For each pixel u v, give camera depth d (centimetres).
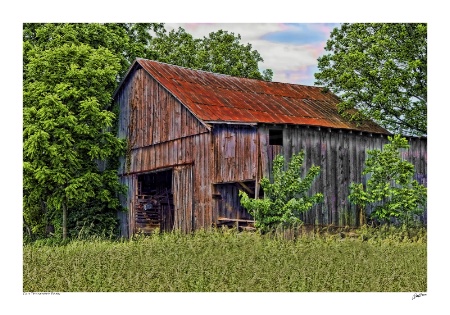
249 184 2769
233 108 2956
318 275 1745
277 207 2522
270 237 2434
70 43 3412
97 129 3234
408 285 1703
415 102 3394
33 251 2198
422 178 3284
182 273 1772
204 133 2820
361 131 3011
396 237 2442
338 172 2934
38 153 3117
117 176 3388
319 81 3616
